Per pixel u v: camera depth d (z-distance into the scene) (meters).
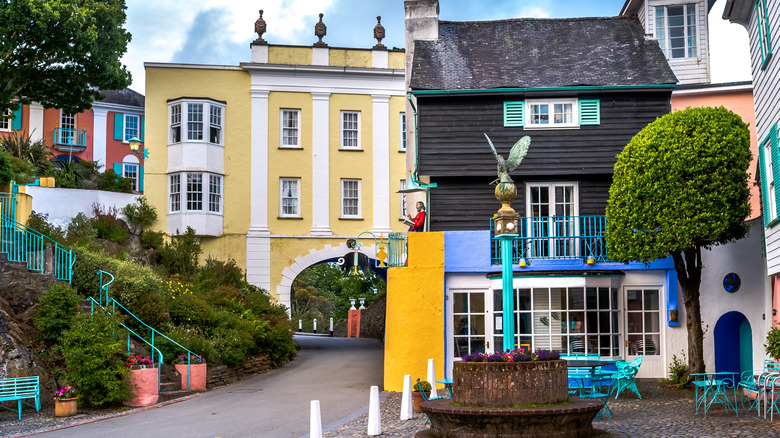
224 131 32.88
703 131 15.45
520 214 19.86
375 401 12.84
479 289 18.31
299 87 33.38
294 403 16.77
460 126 20.05
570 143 19.89
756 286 17.39
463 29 22.81
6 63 26.69
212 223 32.03
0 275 17.91
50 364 16.77
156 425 14.41
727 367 17.59
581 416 11.48
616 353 17.52
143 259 28.02
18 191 23.02
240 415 15.38
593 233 19.59
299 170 33.16
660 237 15.53
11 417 15.21
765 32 16.00
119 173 43.66
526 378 11.70
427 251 18.33
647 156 15.73
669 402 14.94
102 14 28.16
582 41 21.97
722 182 15.31
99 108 43.34
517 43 22.03
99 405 16.38
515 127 19.98
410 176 21.64
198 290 25.50
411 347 18.03
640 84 19.80
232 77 33.12
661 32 23.86
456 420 11.52
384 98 33.81
